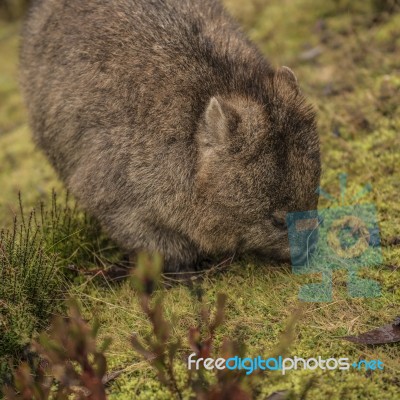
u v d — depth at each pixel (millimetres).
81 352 1698
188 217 1964
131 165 1966
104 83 1992
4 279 1878
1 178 2428
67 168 2078
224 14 2117
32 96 2133
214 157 1916
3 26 3348
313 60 2422
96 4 2049
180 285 1956
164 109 1951
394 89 2227
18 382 1721
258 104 1921
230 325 1852
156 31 1995
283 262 1959
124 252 2049
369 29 2428
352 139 2180
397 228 1973
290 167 1901
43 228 2018
